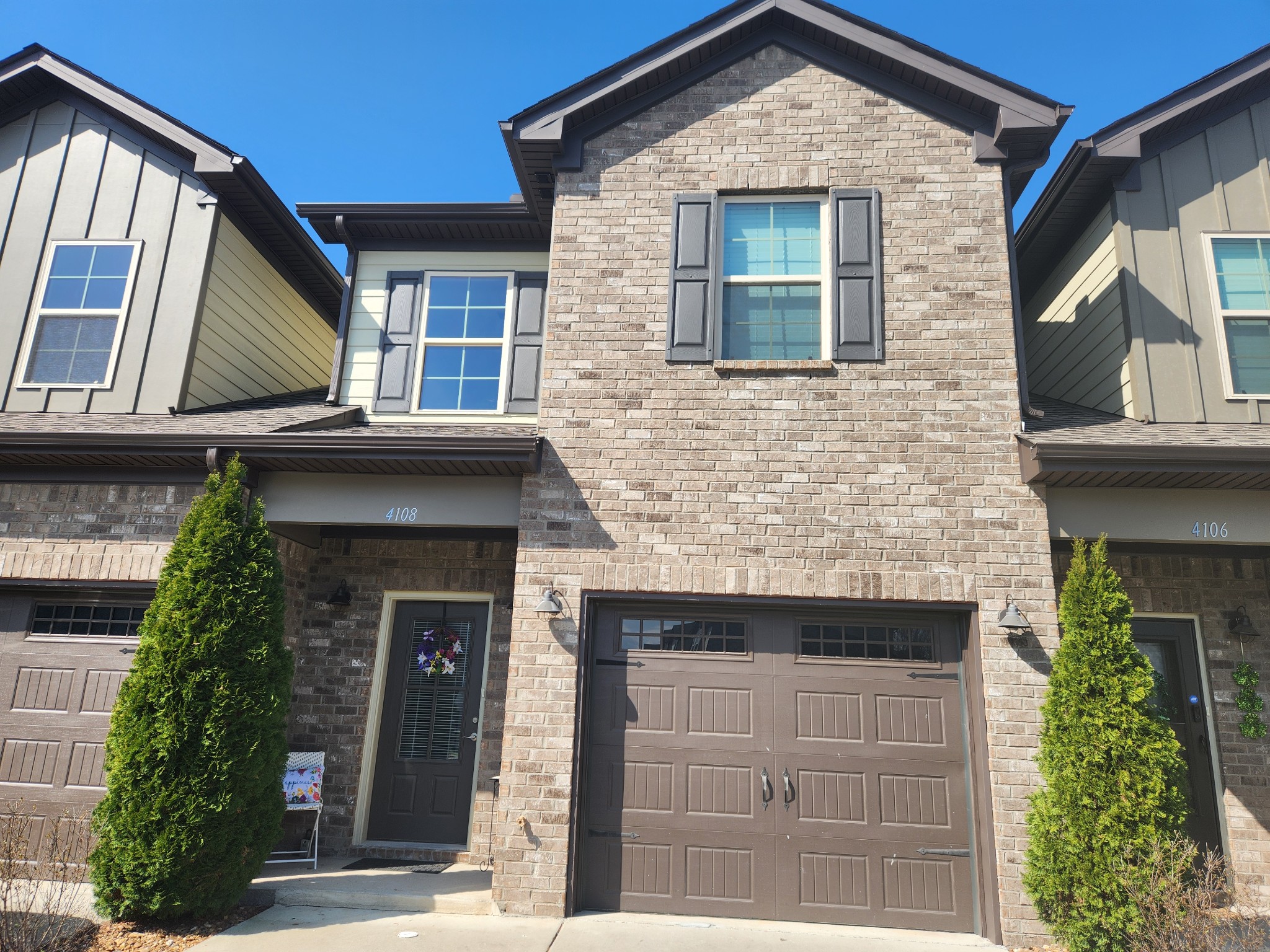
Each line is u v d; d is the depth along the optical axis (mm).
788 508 6633
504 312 9023
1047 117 7086
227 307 9031
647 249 7371
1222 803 7121
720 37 7590
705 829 6348
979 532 6461
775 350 7230
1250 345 7727
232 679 5977
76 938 5449
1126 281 7867
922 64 7312
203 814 5676
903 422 6734
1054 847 5543
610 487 6793
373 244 9297
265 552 6387
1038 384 9977
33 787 6930
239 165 8516
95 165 9016
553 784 6250
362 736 7969
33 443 6953
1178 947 4957
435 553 8359
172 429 7250
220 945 5414
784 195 7527
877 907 6133
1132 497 6512
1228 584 7535
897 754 6379
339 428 7941
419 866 7355
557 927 5875
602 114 7762
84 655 7207
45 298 8672
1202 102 7984
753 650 6645
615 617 6777
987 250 7082
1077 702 5672
